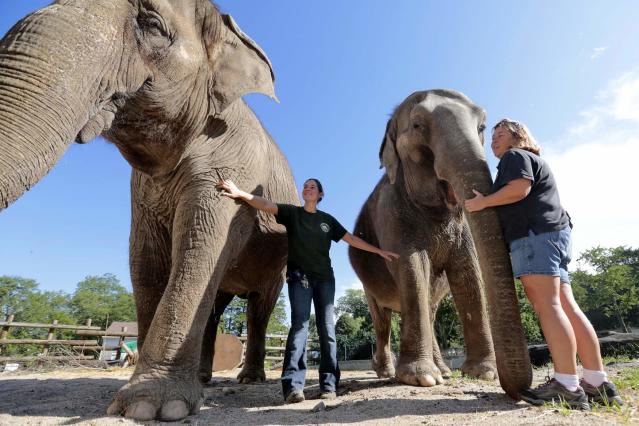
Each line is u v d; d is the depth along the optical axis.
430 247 4.73
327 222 3.75
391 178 4.91
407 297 4.26
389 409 2.59
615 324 41.69
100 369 9.81
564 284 2.70
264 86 3.63
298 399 3.21
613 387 2.54
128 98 2.74
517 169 2.62
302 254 3.56
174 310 2.79
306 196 3.80
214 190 3.29
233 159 3.55
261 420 2.43
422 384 3.70
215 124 3.53
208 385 5.13
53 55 2.20
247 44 3.67
